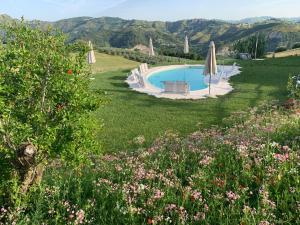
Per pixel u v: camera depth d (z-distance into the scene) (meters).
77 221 6.66
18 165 7.04
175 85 25.00
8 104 6.52
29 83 6.48
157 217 6.69
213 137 12.41
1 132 6.39
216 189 7.75
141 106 21.09
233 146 10.60
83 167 10.15
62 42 7.41
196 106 20.66
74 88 6.84
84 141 6.98
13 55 6.56
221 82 30.27
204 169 8.96
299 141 10.57
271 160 8.94
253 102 21.09
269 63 42.59
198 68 45.19
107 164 10.34
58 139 6.64
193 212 7.12
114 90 26.84
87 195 8.33
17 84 6.61
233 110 19.28
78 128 6.80
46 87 6.84
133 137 15.12
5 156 6.57
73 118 6.80
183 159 10.14
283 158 8.72
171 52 71.19
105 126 16.91
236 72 36.53
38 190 7.75
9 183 6.98
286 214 6.78
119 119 18.14
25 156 6.82
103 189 8.30
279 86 26.55
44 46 7.17
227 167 9.10
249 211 6.72
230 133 13.02
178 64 49.16
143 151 11.67
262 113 17.55
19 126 6.14
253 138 10.99
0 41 7.07
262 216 6.52
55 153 6.62
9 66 6.62
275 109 17.98
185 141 12.37
